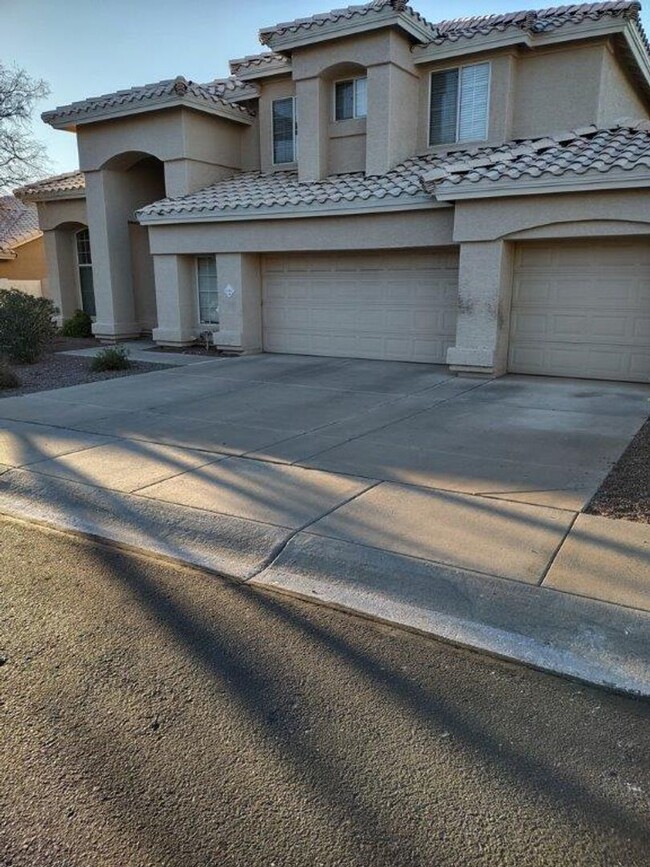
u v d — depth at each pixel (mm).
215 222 15383
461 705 3184
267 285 15898
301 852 2391
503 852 2375
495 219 11422
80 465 7023
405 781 2715
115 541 5156
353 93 15359
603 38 13250
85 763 2834
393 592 4246
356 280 14539
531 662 3502
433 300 13688
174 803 2617
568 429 8227
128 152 17672
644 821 2504
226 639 3773
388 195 12922
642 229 10375
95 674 3457
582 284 11703
